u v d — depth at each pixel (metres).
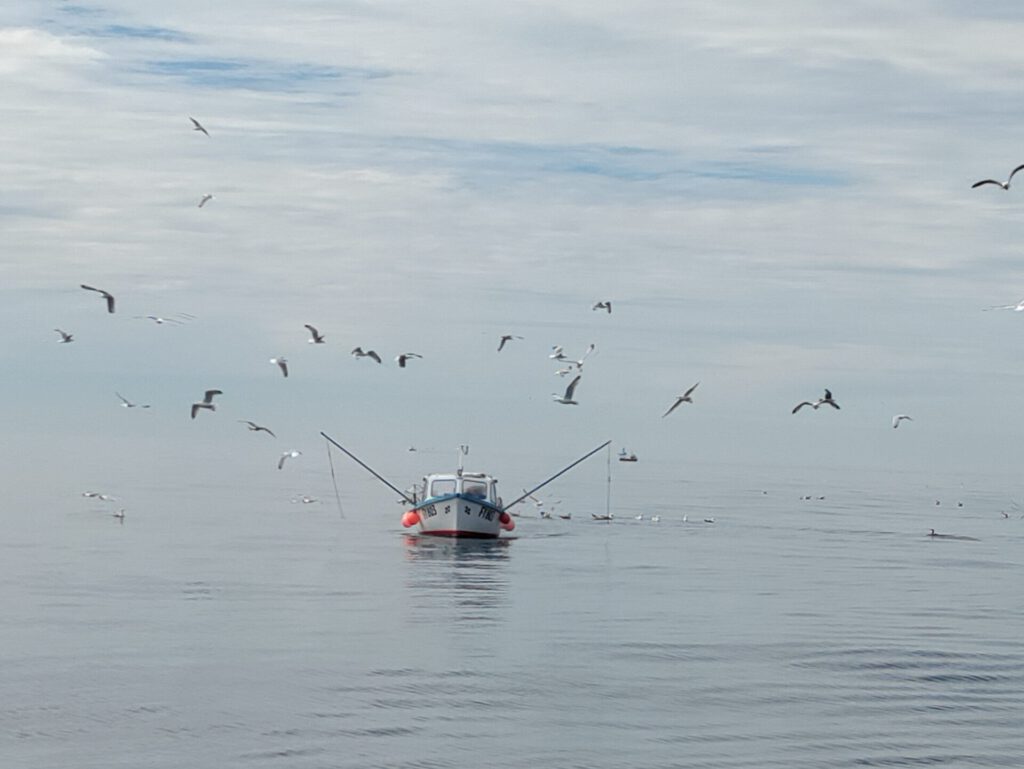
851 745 43.31
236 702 46.88
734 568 90.56
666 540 110.50
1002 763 41.84
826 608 71.75
